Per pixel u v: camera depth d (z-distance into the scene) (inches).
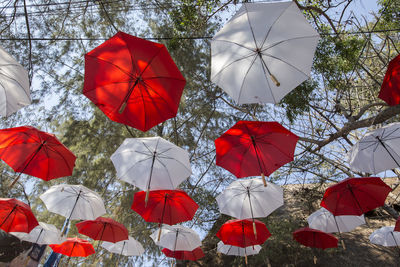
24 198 333.1
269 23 133.7
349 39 266.4
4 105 151.0
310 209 386.9
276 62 137.9
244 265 374.9
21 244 301.4
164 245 264.1
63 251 269.9
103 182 363.6
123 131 351.3
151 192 210.4
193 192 368.5
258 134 172.7
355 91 383.2
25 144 181.5
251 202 235.9
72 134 346.3
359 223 263.3
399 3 280.2
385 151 201.9
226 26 140.3
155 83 139.6
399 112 233.3
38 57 312.5
